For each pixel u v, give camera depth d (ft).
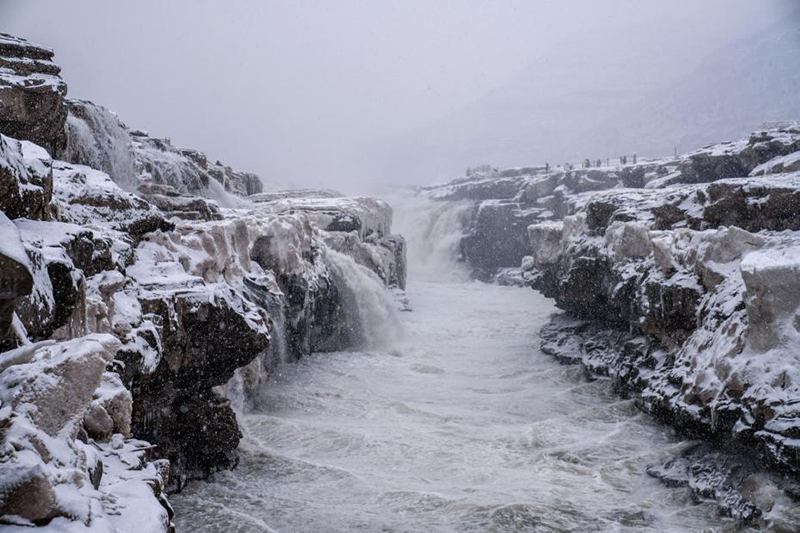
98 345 10.66
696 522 28.40
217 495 28.94
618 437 39.19
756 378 30.27
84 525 9.52
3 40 33.30
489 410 46.73
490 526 26.76
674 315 42.96
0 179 15.39
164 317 24.97
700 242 43.34
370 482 31.55
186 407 28.60
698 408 33.86
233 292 30.42
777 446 27.22
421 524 26.96
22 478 9.07
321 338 64.54
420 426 41.88
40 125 32.73
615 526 27.48
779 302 30.48
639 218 59.72
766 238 39.99
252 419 40.86
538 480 32.91
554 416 45.03
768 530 25.46
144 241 30.60
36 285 13.14
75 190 28.19
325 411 44.78
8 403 9.78
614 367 52.65
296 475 32.35
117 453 14.33
